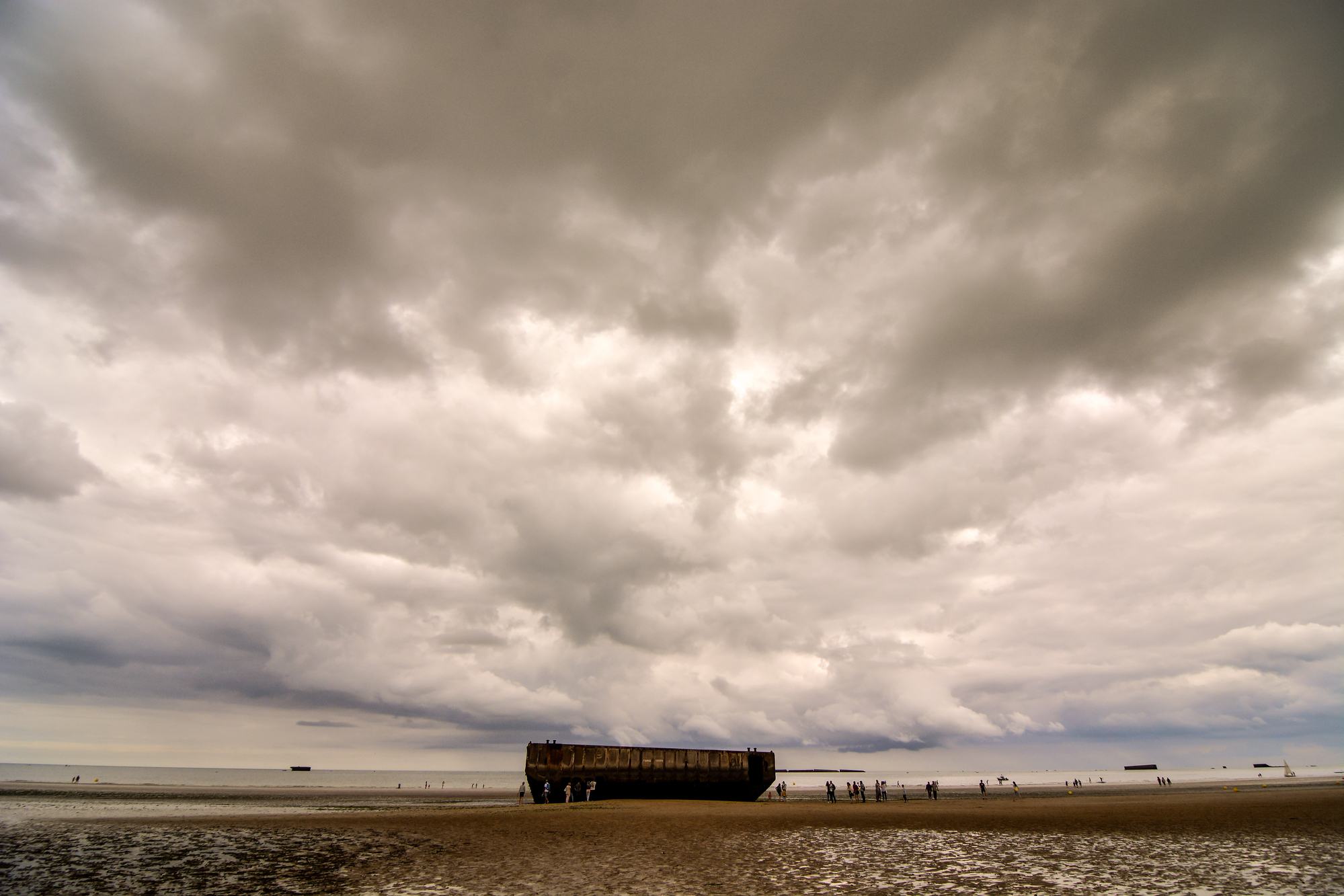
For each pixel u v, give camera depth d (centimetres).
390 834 3522
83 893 2108
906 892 2075
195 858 2741
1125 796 7794
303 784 17425
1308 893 2031
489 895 2039
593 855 2808
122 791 8731
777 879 2284
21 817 4406
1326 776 18162
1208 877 2305
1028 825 3988
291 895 2061
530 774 6028
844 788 14088
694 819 4303
